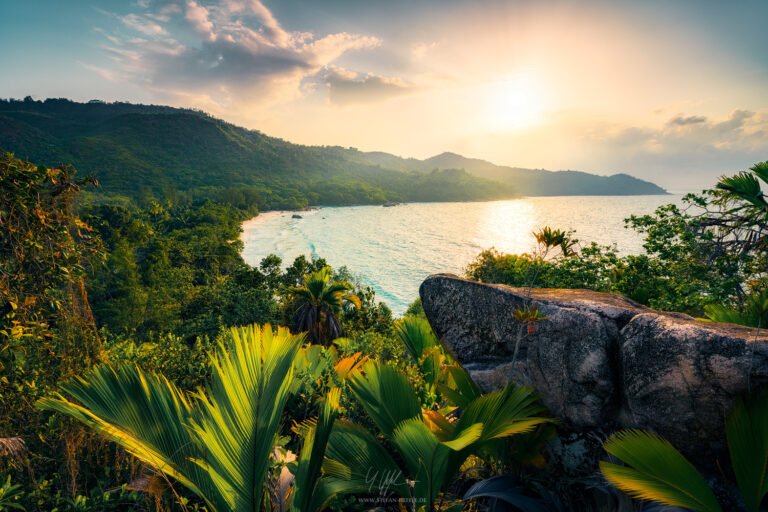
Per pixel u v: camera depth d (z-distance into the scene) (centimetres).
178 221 9750
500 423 252
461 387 330
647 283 984
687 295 836
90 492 234
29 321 297
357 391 284
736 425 193
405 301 5494
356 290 4184
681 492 189
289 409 351
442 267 7962
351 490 230
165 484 230
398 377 294
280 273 3428
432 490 239
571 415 273
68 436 247
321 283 1614
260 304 2333
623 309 270
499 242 11344
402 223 16138
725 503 204
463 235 12800
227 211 11969
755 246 680
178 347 399
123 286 2956
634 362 240
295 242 10288
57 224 316
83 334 312
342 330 1681
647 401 231
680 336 220
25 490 221
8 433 257
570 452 269
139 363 355
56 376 295
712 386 206
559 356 279
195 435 203
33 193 304
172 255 5225
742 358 197
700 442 216
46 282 312
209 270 5253
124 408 201
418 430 248
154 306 2928
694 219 788
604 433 260
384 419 278
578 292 348
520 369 305
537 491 261
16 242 300
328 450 255
